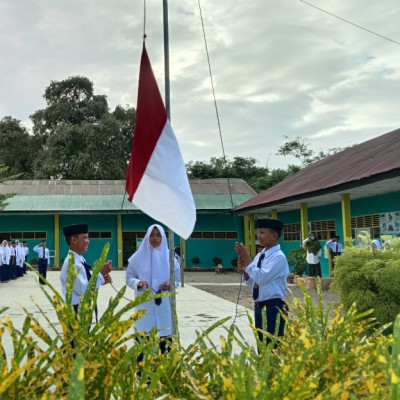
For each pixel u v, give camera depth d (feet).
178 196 12.08
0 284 59.98
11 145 130.52
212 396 5.03
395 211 47.26
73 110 126.21
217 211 88.48
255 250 82.43
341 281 13.33
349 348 5.62
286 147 136.87
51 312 31.27
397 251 13.83
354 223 54.90
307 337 4.92
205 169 135.13
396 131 58.08
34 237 87.76
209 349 5.45
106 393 4.75
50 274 75.41
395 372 3.77
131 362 4.93
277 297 14.39
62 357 4.63
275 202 57.88
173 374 5.50
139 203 12.00
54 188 96.02
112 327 4.89
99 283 14.67
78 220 88.89
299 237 69.87
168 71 13.83
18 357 4.56
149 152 12.41
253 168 140.05
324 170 59.41
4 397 4.14
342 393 4.36
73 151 116.47
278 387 4.18
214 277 72.08
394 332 3.93
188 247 90.53
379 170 37.55
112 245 89.04
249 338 22.65
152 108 12.63
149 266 16.29
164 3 13.94
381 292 12.58
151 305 15.75
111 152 117.60
